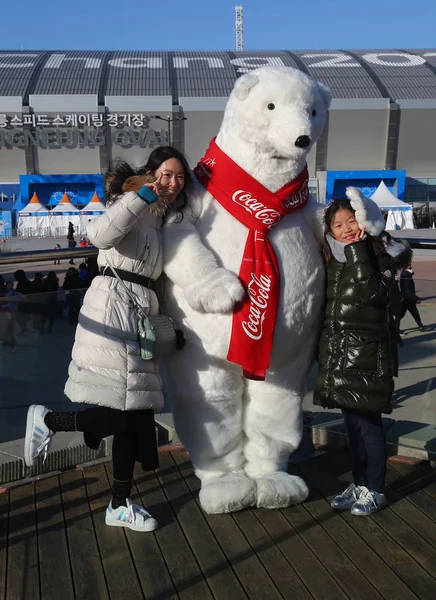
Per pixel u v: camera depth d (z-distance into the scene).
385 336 2.54
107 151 42.66
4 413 3.62
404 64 47.22
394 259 2.60
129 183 2.42
